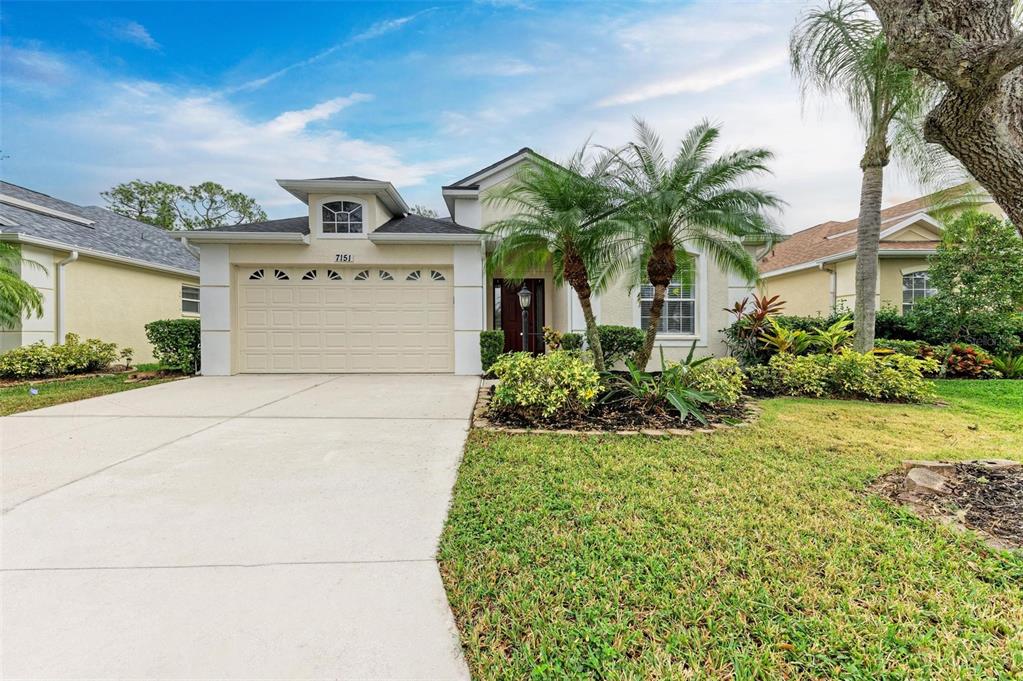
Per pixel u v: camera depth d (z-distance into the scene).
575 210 6.94
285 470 4.40
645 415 6.44
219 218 35.16
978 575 2.58
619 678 1.90
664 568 2.66
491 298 13.54
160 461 4.64
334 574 2.68
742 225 6.61
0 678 1.91
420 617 2.31
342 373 11.12
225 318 10.79
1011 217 3.44
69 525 3.24
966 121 3.27
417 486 4.01
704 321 11.73
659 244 7.27
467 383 9.75
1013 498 3.44
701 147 6.98
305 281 11.06
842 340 10.08
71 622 2.25
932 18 3.12
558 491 3.84
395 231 11.02
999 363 10.51
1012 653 2.00
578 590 2.47
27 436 5.55
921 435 5.62
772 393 8.59
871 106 8.44
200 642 2.12
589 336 7.79
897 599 2.38
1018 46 2.70
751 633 2.15
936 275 11.16
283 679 1.93
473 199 12.14
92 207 17.81
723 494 3.75
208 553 2.89
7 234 10.74
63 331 12.16
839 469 4.35
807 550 2.83
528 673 1.94
